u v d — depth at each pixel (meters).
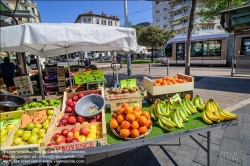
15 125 1.93
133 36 2.58
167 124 1.98
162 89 2.93
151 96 2.98
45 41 1.98
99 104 2.55
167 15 47.19
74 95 2.96
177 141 3.21
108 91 3.26
